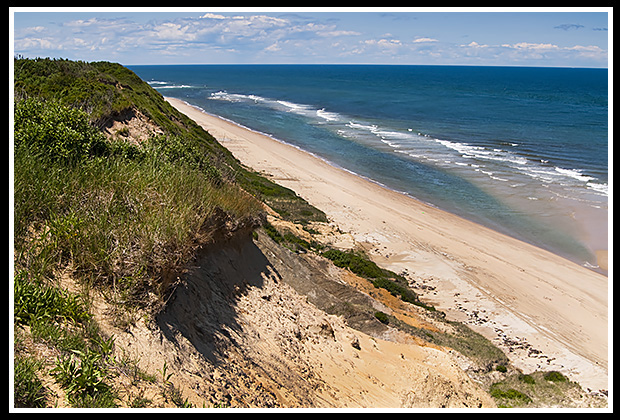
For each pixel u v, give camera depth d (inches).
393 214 1128.2
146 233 230.1
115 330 193.2
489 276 839.7
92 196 257.0
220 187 441.1
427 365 427.5
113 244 225.6
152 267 225.0
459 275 831.1
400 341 481.7
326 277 607.8
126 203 265.4
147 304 214.1
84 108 677.9
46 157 294.4
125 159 378.0
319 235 888.3
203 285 290.8
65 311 184.7
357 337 420.5
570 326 697.6
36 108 349.4
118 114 719.1
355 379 335.3
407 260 874.8
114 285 211.8
